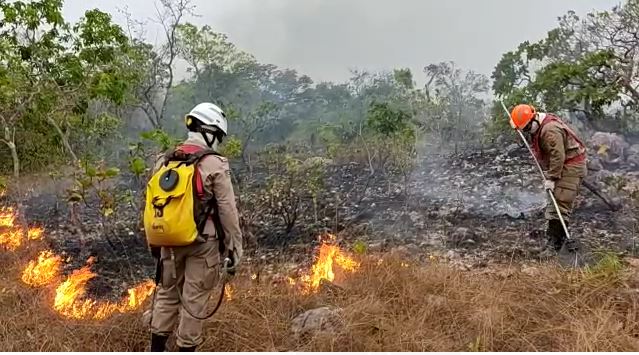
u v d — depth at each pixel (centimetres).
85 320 442
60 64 738
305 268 568
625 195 729
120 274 585
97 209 835
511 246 617
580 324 392
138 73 939
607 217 688
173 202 359
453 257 588
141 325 430
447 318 421
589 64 940
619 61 939
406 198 830
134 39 1033
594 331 384
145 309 456
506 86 1145
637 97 923
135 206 809
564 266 539
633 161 886
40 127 805
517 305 428
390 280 480
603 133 913
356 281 487
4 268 575
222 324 424
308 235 696
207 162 370
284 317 438
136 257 641
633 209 699
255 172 1059
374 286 475
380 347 383
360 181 959
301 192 855
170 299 383
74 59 740
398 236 670
